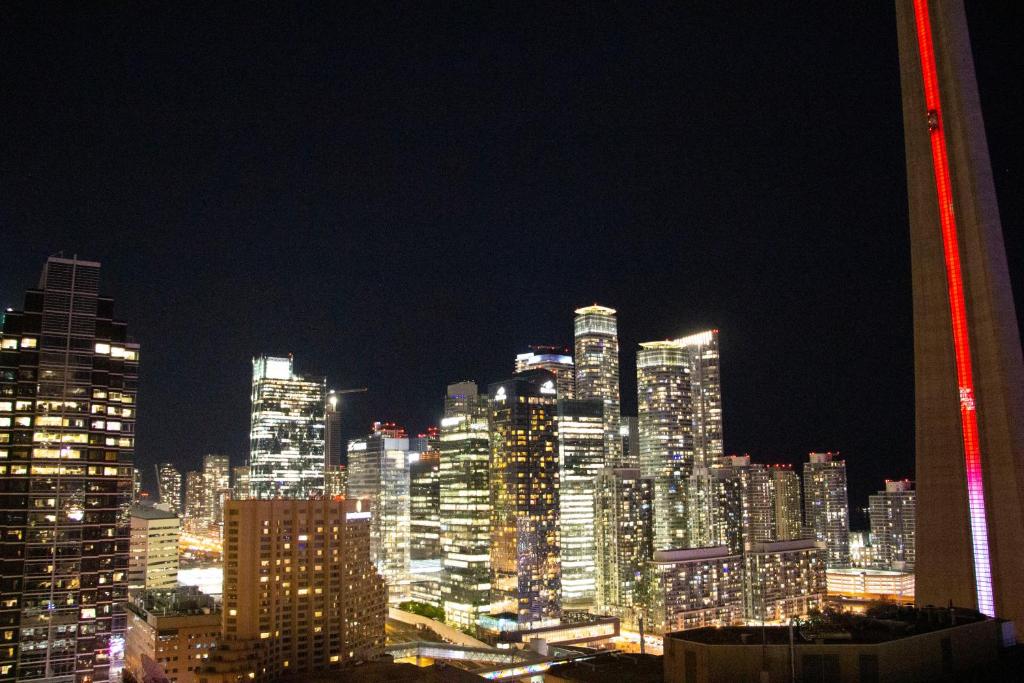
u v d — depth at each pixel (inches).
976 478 7568.9
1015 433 7401.6
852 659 3026.6
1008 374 7500.0
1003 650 3491.6
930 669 3171.8
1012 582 7199.8
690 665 3149.6
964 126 7869.1
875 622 3425.2
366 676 5064.0
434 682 4753.9
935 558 7672.2
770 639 3169.3
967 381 7711.6
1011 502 7293.3
